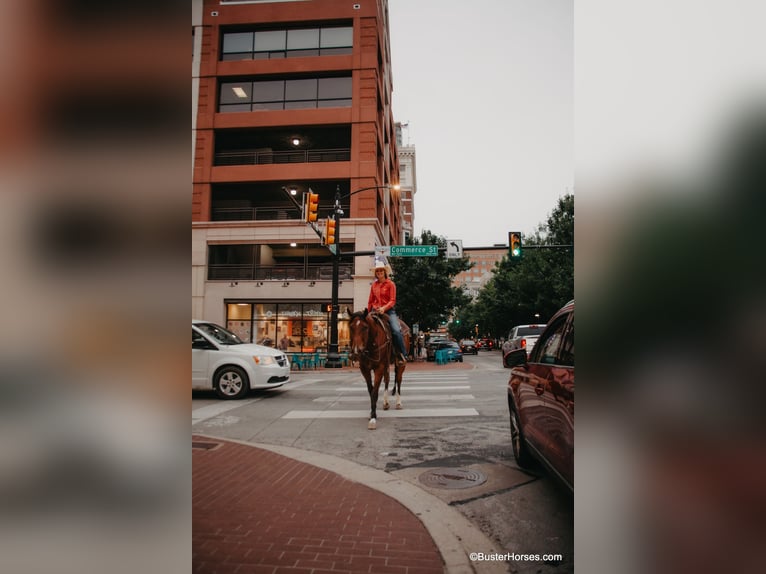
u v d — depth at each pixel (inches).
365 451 221.8
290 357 783.7
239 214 1028.5
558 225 1240.8
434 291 1221.1
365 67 1005.8
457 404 345.1
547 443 138.6
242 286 1000.9
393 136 1627.7
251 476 181.9
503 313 1608.0
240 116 1013.2
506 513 147.3
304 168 997.2
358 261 973.8
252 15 1032.2
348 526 135.3
